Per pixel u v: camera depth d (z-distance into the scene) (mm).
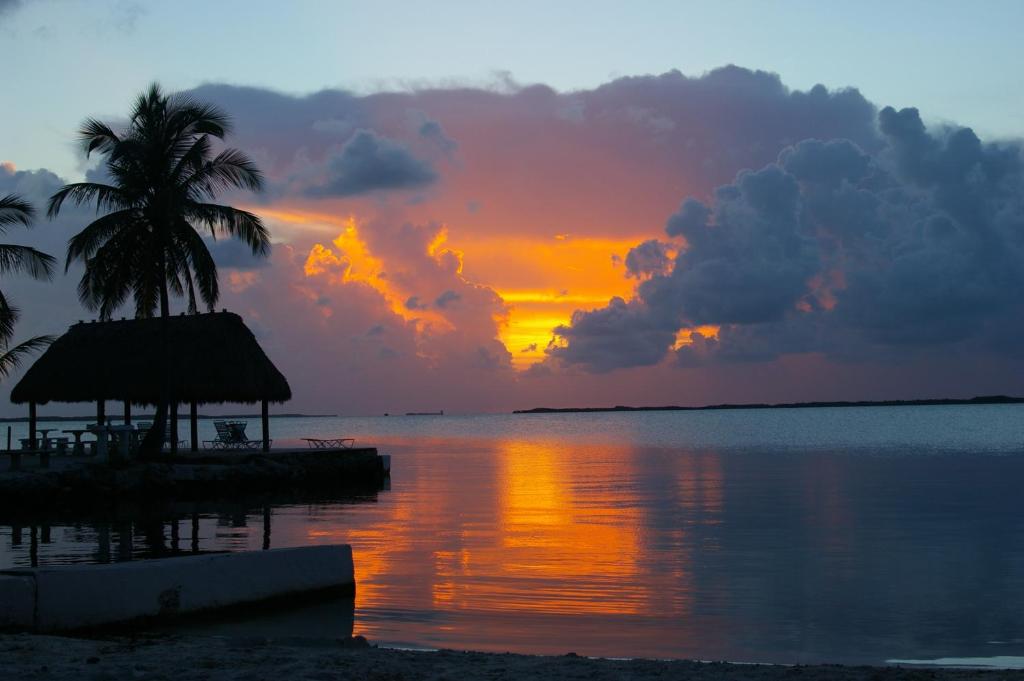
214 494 32812
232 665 8336
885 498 31688
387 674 8094
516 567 16875
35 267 29578
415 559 17750
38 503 28109
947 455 60844
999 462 52594
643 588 14953
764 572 16625
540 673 8281
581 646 11234
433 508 28297
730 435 118375
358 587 14680
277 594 12453
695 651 11109
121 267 33156
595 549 19312
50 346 40250
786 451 69875
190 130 34250
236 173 34125
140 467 31312
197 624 11461
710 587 15117
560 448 81500
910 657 10930
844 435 109500
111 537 20703
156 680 7695
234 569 11961
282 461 36094
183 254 34000
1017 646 11469
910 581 15844
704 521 24734
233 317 38812
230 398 37719
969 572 16781
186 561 11531
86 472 29766
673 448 78875
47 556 17562
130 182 33156
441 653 9398
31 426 39688
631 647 11227
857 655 10992
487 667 8555
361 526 23312
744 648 11289
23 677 7688
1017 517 25797
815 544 20234
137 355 38531
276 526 23156
